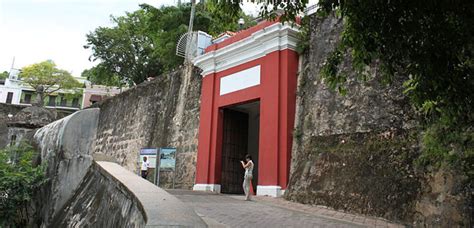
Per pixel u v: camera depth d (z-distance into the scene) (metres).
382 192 7.99
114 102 23.30
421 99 4.71
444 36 3.95
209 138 13.98
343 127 9.98
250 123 15.27
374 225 7.20
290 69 11.76
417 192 7.39
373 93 9.52
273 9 5.00
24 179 5.48
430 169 7.33
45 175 5.74
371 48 4.20
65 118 5.88
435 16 3.92
